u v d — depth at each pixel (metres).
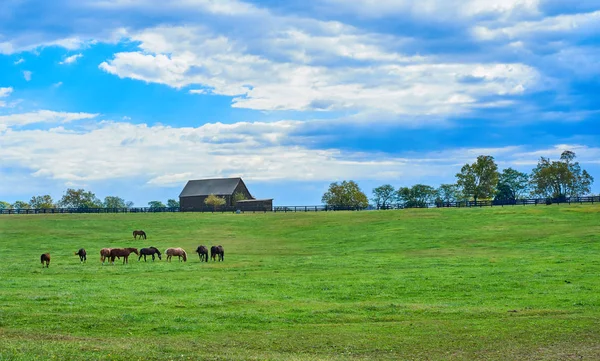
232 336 20.33
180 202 168.50
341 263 45.03
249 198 170.62
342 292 30.25
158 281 35.31
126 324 22.05
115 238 74.75
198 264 47.00
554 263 41.12
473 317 23.64
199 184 170.25
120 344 18.23
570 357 17.12
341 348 18.69
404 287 31.69
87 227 87.50
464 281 33.38
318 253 56.00
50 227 87.38
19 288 31.91
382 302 27.17
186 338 19.92
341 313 24.48
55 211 119.75
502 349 18.28
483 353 17.84
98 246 66.19
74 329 21.19
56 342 18.08
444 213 88.81
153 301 27.27
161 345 18.36
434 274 36.84
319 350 18.45
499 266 40.44
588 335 19.97
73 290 30.95
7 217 103.56
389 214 93.56
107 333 20.67
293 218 96.62
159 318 23.19
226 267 44.06
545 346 18.56
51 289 31.42
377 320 23.27
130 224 91.25
